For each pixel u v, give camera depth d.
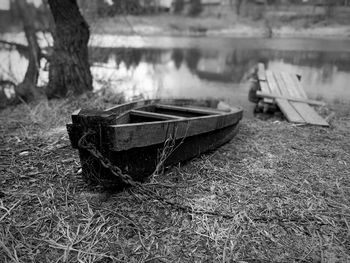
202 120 3.53
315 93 8.48
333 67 11.73
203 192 2.99
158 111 4.64
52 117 5.29
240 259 2.16
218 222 2.54
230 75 11.28
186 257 2.17
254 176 3.35
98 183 2.82
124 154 2.71
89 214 2.57
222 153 3.99
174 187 3.03
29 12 9.29
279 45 16.75
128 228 2.43
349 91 8.63
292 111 5.99
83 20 6.67
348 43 16.33
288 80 8.66
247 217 2.60
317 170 3.53
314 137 4.72
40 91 7.37
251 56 14.34
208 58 14.28
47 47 9.23
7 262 2.05
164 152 3.08
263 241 2.34
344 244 2.32
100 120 2.49
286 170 3.51
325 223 2.56
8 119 5.30
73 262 2.09
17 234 2.33
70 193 2.87
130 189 2.89
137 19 22.44
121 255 2.15
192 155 3.64
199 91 9.12
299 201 2.88
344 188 3.12
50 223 2.46
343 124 5.50
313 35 19.23
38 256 2.12
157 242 2.30
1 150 3.85
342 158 3.88
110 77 9.20
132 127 2.64
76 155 3.70
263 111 6.87
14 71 9.20
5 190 2.92
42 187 2.98
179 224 2.50
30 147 3.95
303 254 2.21
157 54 15.06
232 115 4.30
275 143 4.41
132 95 7.66
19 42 9.16
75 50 6.60
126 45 12.91
